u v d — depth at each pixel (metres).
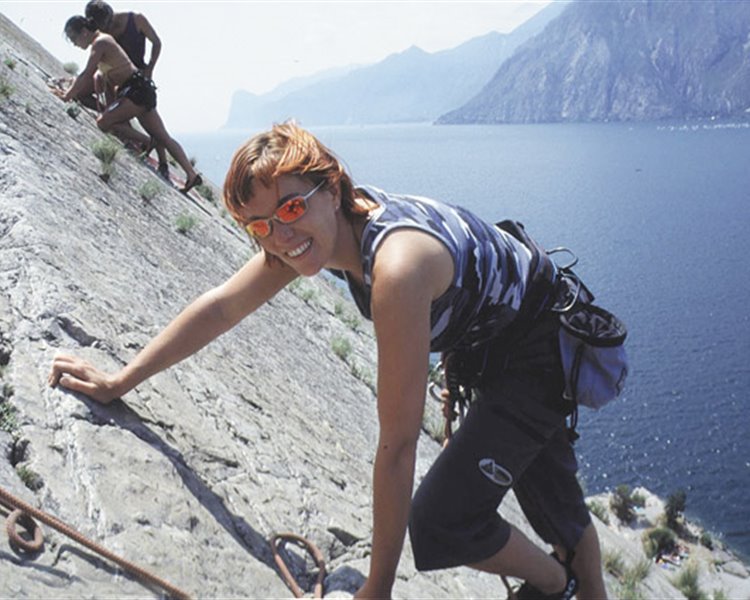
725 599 14.64
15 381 2.95
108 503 2.62
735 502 86.69
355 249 2.30
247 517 3.20
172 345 2.93
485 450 2.69
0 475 2.48
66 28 9.90
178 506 2.85
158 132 9.91
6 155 5.41
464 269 2.32
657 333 175.25
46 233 4.39
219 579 2.71
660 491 91.81
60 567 2.26
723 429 110.81
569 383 2.66
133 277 5.01
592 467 100.62
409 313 2.13
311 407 5.39
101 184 7.00
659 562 35.56
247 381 4.68
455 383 2.79
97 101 10.29
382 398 2.18
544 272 2.64
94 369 3.10
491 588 4.50
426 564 2.73
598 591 3.23
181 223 7.82
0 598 2.02
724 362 148.38
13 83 8.05
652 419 117.00
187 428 3.41
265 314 6.98
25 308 3.52
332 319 9.42
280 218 2.16
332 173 2.20
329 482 4.12
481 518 2.75
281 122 2.24
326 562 3.38
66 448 2.75
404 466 2.21
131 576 2.40
